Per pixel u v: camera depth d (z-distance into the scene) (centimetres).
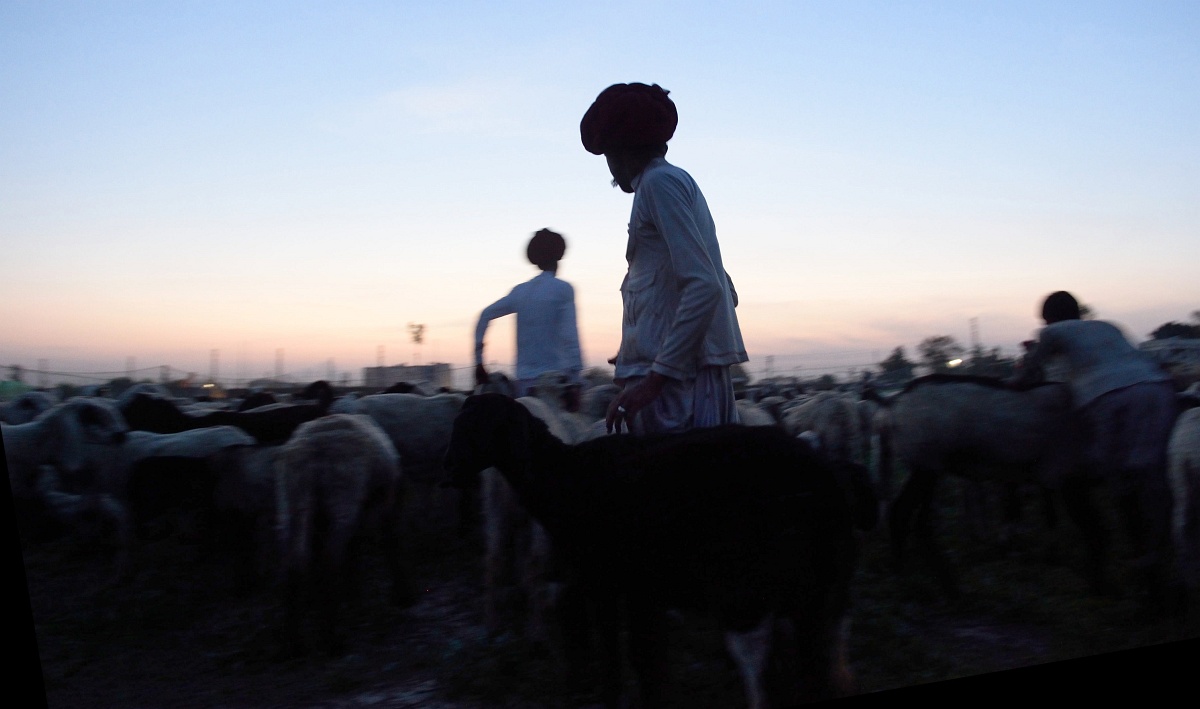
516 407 344
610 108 331
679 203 314
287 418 812
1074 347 579
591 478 330
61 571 773
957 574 656
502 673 479
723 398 346
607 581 336
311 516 557
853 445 803
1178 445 471
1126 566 644
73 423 756
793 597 313
